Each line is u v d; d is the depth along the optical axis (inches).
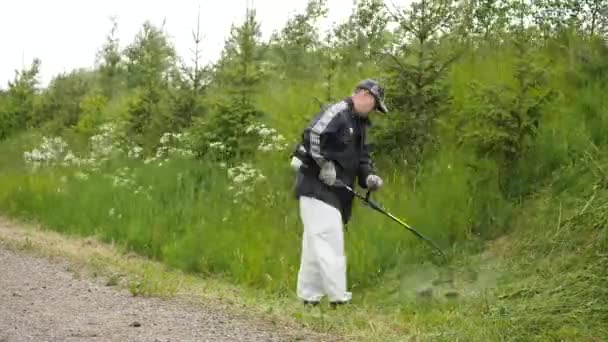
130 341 179.5
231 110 429.7
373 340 190.7
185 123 493.0
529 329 194.1
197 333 189.8
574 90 339.0
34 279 260.8
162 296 235.6
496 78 352.2
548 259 253.3
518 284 242.8
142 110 521.0
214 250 315.6
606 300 205.3
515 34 401.7
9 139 731.4
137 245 352.8
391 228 294.7
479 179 307.9
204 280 293.3
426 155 340.5
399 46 366.9
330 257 237.6
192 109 495.5
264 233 320.2
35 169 518.6
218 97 464.1
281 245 307.3
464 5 387.5
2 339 178.1
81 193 435.5
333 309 234.5
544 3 415.8
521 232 277.9
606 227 242.7
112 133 512.7
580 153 300.4
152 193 408.2
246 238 318.3
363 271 276.2
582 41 368.2
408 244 288.2
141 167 456.1
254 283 286.5
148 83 528.7
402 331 203.8
